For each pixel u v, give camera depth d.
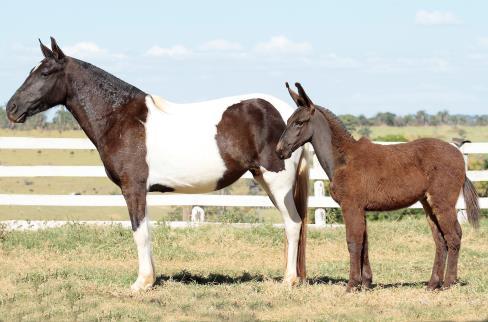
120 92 8.98
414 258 11.70
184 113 9.02
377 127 67.06
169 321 7.39
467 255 11.60
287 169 8.86
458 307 7.74
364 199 8.39
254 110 8.90
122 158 8.83
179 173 8.91
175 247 12.08
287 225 9.00
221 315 7.62
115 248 11.87
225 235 12.73
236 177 9.09
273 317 7.56
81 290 8.80
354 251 8.44
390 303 8.01
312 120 8.45
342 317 7.44
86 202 13.43
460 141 9.10
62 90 9.02
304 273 9.12
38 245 11.92
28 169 13.38
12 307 8.07
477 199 8.66
